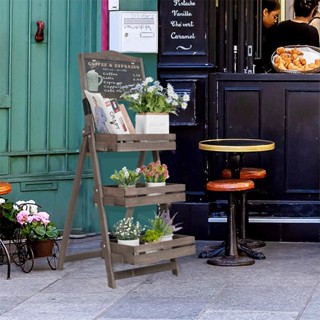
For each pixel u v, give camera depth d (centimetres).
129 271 626
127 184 614
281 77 801
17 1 748
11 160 752
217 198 813
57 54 768
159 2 789
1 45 742
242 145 691
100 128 627
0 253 690
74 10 771
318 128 804
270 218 796
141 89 635
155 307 562
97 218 786
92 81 643
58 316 542
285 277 649
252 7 812
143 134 622
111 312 550
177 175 805
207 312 547
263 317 533
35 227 665
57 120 772
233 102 803
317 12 838
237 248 706
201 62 790
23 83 755
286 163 805
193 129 802
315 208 805
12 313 550
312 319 528
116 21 761
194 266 691
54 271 673
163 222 636
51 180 768
